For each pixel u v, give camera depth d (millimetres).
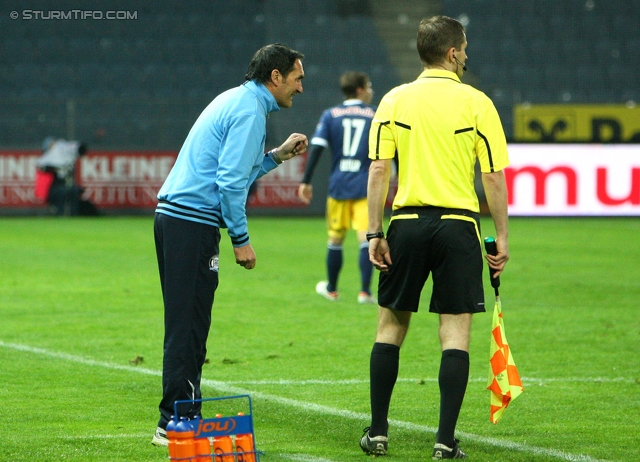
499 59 109812
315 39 110125
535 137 88500
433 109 16422
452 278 16219
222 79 104875
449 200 16234
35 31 106062
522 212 79750
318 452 16328
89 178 84250
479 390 21875
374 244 16578
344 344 27797
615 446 16906
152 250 55906
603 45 112062
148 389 21500
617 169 80188
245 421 13844
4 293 37875
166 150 85938
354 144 36219
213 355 26062
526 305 36375
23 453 15875
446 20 16875
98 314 32875
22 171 83312
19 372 23219
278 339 28562
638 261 52250
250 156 16234
